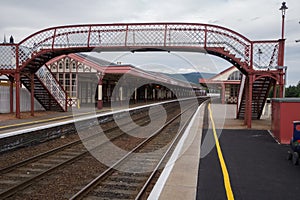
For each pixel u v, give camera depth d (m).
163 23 14.59
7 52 16.55
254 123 15.95
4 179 6.58
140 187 6.01
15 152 9.26
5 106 19.69
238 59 13.93
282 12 13.81
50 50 15.83
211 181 5.75
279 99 10.26
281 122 9.91
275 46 13.64
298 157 6.96
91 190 5.76
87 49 15.67
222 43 14.08
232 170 6.55
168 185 5.49
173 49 14.79
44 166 7.66
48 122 15.24
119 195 5.55
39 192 5.70
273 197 4.91
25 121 15.44
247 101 14.96
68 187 5.99
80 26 15.33
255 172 6.40
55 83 21.94
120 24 14.94
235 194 5.04
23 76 18.61
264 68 13.67
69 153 9.21
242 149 8.91
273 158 7.73
